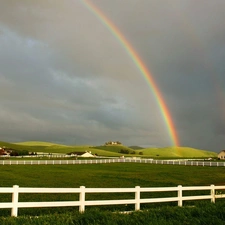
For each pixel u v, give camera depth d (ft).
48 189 38.63
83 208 41.24
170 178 126.82
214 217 43.39
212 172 159.94
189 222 40.34
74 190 40.60
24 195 71.05
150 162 259.80
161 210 45.42
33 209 52.24
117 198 68.95
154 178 125.70
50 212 48.57
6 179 115.34
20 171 161.99
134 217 40.52
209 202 54.54
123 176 134.21
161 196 71.31
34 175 136.67
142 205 58.18
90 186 92.12
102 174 145.59
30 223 34.88
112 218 38.91
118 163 249.34
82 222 37.11
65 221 36.94
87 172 158.61
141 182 108.58
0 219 35.27
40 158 364.38
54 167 201.26
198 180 119.65
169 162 245.04
